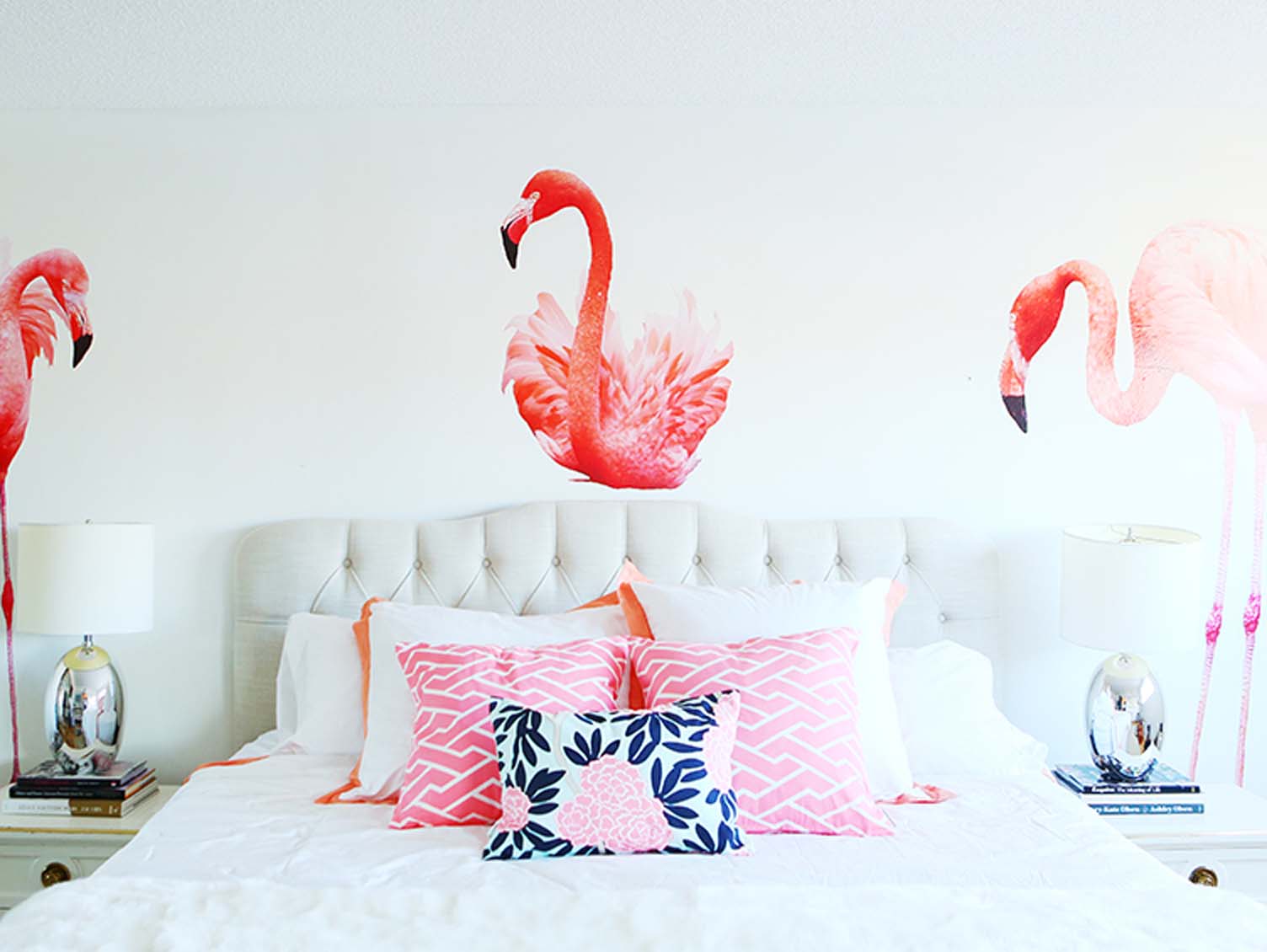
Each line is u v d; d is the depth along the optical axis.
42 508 3.07
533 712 2.15
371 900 1.77
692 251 3.09
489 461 3.09
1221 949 1.60
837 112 3.10
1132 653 2.89
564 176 3.07
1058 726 3.14
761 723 2.23
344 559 3.01
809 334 3.11
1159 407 3.13
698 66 2.81
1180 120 3.12
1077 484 3.13
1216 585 3.15
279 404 3.08
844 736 2.25
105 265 3.06
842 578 3.01
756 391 3.10
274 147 3.06
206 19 2.53
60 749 2.79
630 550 3.00
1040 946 1.60
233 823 2.22
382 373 3.08
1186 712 3.14
